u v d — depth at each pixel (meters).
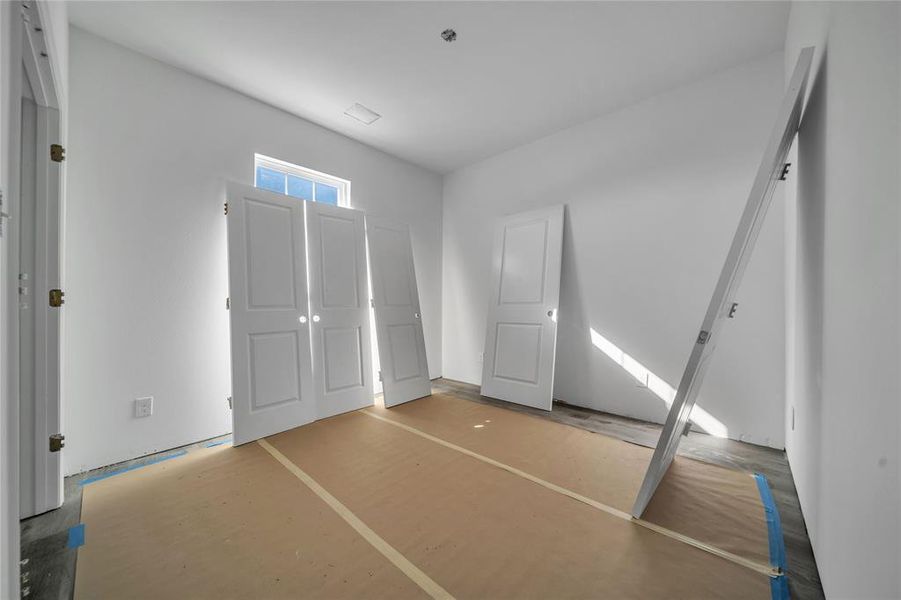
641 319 2.88
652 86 2.69
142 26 2.08
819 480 1.27
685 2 1.93
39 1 1.17
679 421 1.71
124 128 2.22
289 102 2.88
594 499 1.72
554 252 3.31
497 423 2.79
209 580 1.24
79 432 2.03
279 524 1.54
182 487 1.84
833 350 1.13
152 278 2.31
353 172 3.53
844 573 0.99
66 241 2.01
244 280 2.54
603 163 3.11
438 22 2.07
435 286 4.40
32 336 1.61
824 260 1.25
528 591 1.18
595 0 1.92
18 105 0.81
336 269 3.17
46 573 1.27
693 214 2.64
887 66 0.82
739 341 2.41
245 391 2.46
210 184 2.58
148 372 2.28
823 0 1.31
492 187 3.97
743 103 2.43
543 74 2.55
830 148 1.20
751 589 1.18
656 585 1.20
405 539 1.44
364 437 2.51
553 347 3.20
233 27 2.09
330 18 2.04
